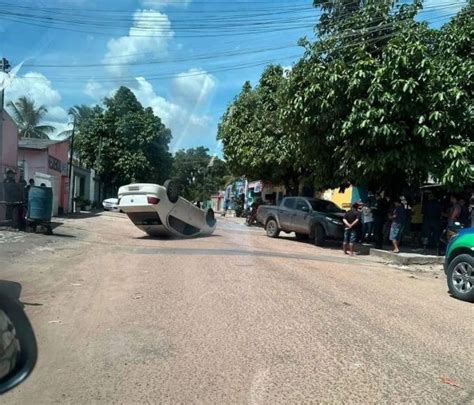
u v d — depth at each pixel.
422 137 15.06
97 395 4.38
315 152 18.22
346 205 27.47
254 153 27.31
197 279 9.62
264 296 8.34
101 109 34.94
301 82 17.22
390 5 17.25
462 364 5.54
